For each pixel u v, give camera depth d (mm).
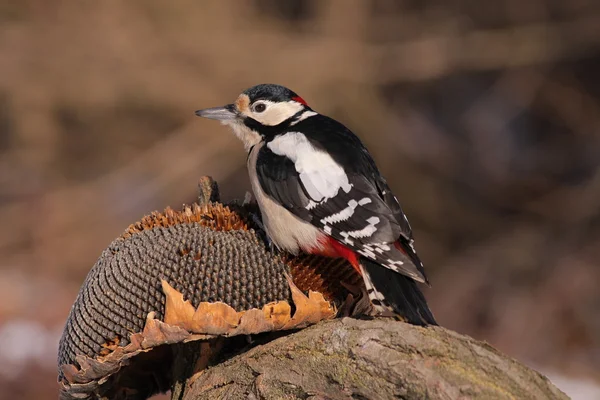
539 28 16734
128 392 4996
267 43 16219
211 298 4137
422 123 17281
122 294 4133
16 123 16266
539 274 14109
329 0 16516
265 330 4074
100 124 16312
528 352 12523
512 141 17141
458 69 16672
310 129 5363
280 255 4562
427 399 3637
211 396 4316
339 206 4848
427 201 16188
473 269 14633
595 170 16312
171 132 16359
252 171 5219
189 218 4578
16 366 10273
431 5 17156
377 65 16469
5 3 16156
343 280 4711
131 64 15969
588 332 12586
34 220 15266
